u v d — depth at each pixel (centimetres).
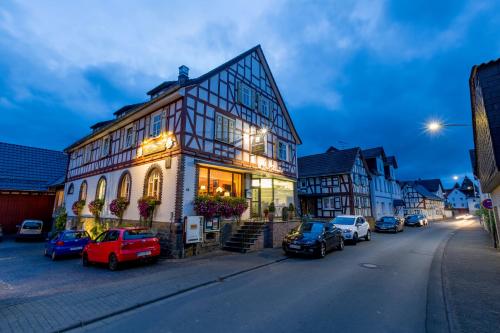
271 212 1354
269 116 1727
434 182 6022
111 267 888
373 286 652
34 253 1380
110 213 1530
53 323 460
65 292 639
